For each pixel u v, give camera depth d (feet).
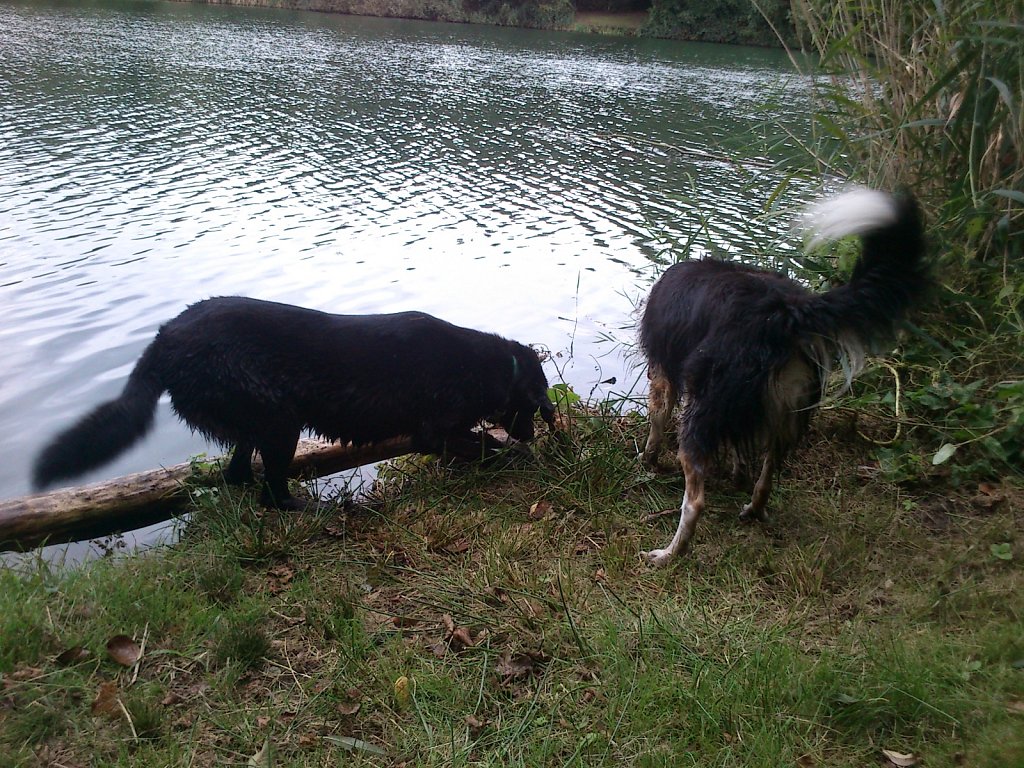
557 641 5.02
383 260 13.87
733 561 5.92
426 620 5.27
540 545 6.21
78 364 9.75
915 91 8.74
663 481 7.15
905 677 4.46
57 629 4.83
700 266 6.57
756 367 5.59
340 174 19.43
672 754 4.11
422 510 6.72
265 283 12.53
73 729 4.20
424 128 25.09
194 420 6.56
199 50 36.78
